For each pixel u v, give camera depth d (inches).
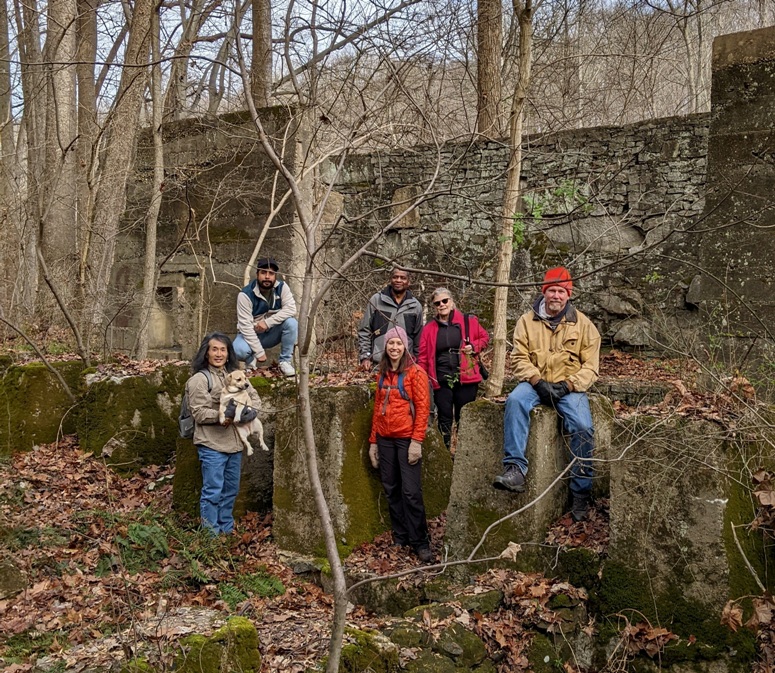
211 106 535.2
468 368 263.4
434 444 258.5
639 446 191.0
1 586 202.8
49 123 485.1
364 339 279.0
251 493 266.7
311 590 226.7
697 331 257.3
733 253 250.7
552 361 212.2
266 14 316.8
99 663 168.4
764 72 246.5
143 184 414.0
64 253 465.7
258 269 276.4
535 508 207.3
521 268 405.7
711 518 181.3
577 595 194.9
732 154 251.8
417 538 231.5
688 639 180.4
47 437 299.7
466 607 194.9
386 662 173.6
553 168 405.7
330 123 206.5
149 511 255.8
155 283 362.0
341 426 241.1
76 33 497.7
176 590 214.7
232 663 168.4
